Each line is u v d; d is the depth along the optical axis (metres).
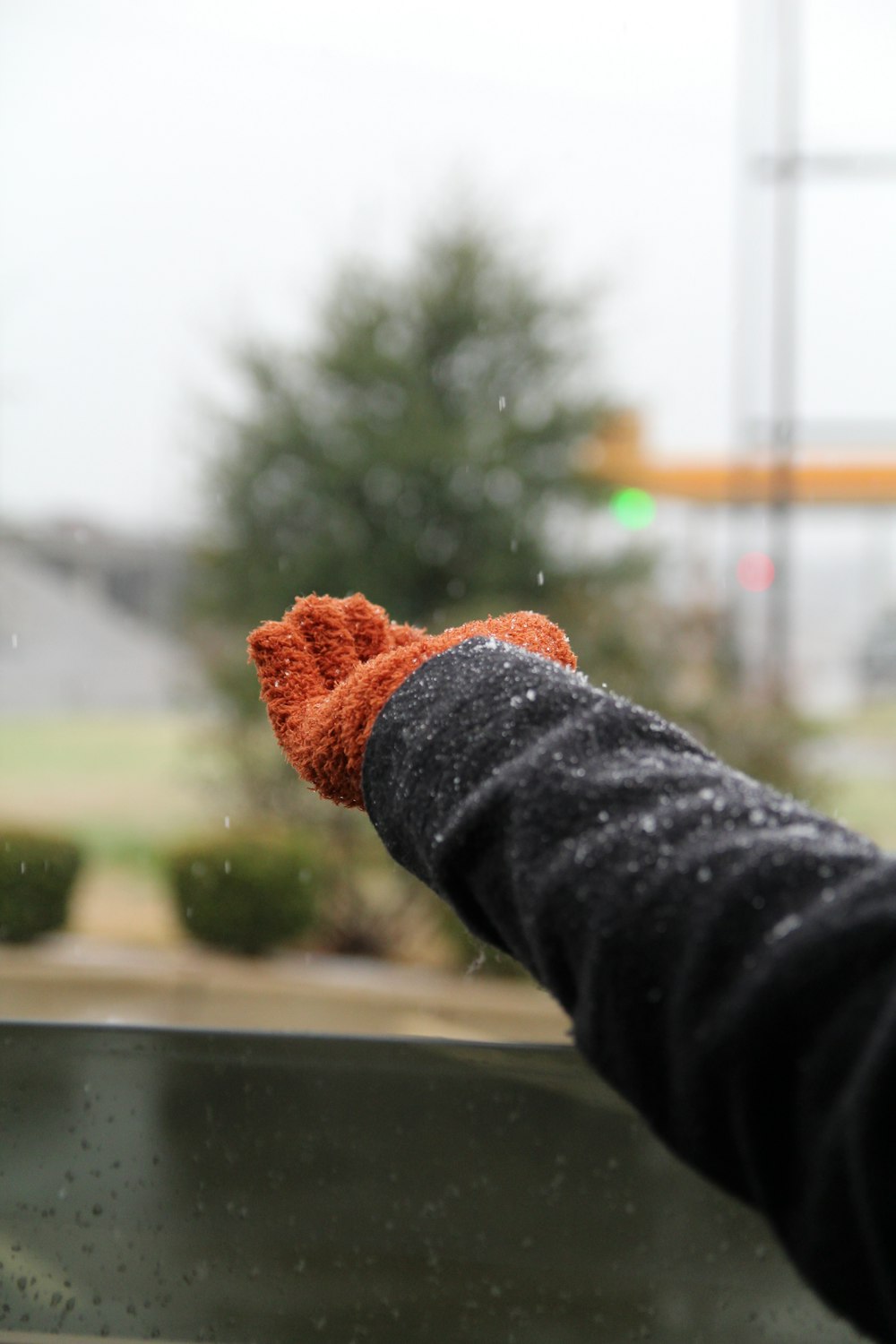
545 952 0.44
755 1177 0.38
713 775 0.46
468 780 0.50
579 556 7.89
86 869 7.13
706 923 0.40
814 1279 0.37
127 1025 1.05
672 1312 1.00
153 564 12.25
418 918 6.34
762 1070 0.37
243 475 8.02
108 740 12.03
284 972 5.95
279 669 0.73
